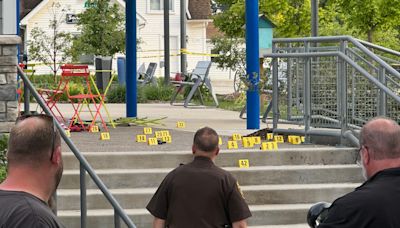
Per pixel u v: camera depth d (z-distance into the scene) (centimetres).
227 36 3822
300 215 1240
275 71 1535
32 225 430
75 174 1250
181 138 1573
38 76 3997
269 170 1309
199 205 880
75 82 3077
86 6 4153
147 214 1189
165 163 1316
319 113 1477
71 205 1207
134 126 1853
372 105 1424
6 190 450
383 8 3344
